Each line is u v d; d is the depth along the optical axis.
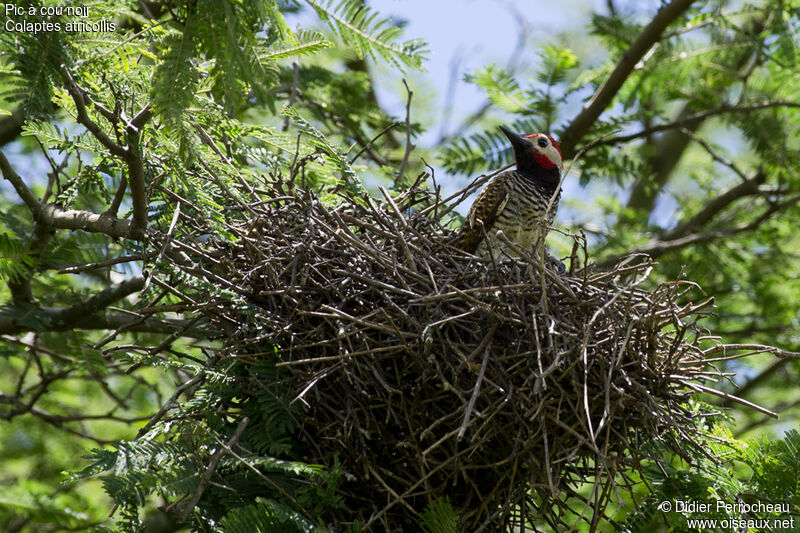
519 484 8.47
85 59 7.84
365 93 17.16
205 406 8.63
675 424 8.28
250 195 10.21
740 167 19.84
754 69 17.31
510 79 15.42
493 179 12.09
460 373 8.23
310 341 8.66
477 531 8.14
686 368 8.91
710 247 17.53
